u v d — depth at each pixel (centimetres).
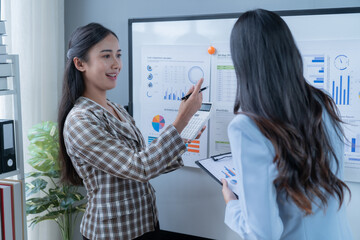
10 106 198
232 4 190
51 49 217
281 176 88
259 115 91
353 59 171
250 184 89
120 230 140
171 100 206
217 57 194
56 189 199
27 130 208
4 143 150
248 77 93
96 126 135
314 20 175
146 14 210
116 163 132
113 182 140
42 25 214
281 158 88
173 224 217
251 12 96
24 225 162
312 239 94
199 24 195
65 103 150
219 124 197
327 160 93
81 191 235
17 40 202
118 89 222
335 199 97
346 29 171
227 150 197
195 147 204
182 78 203
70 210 202
